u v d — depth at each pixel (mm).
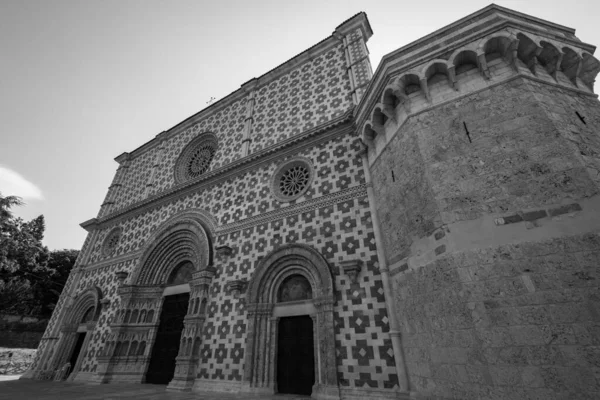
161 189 22953
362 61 16078
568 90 8133
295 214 13789
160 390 12930
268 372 11305
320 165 14281
